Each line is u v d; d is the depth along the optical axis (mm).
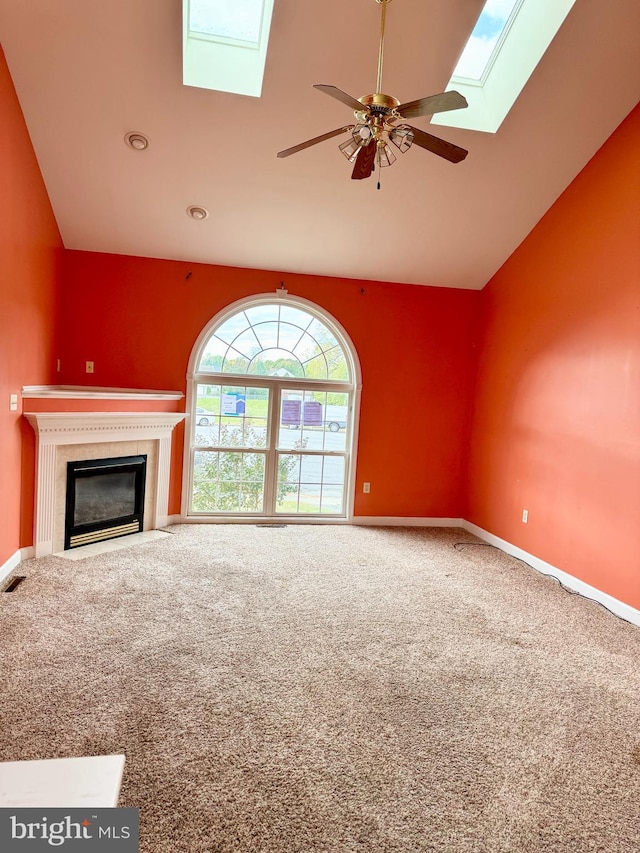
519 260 4629
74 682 2229
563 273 3996
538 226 4348
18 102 3215
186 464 4969
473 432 5363
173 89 3195
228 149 3648
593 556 3566
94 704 2082
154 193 4027
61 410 3812
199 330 4902
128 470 4488
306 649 2646
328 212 4254
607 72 3115
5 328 3158
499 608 3326
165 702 2125
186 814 1570
